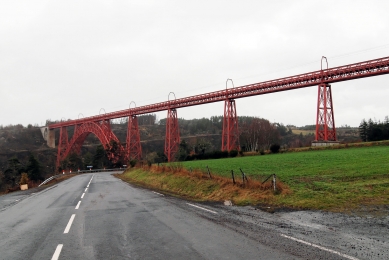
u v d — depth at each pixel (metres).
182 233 8.23
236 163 32.19
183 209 12.45
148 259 6.16
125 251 6.77
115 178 44.66
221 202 13.99
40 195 22.17
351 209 10.02
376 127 60.31
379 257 5.69
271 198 13.13
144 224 9.69
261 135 92.25
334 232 7.54
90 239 7.98
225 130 60.47
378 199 10.91
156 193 19.72
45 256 6.66
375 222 8.30
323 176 17.09
